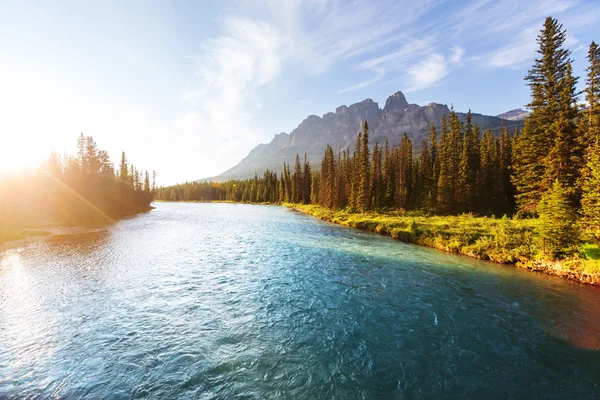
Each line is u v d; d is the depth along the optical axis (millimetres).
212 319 12320
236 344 10312
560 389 8172
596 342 10641
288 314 12891
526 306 13867
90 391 7832
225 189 193250
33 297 14773
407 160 81875
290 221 54906
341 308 13602
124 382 8211
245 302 14234
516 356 9773
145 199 105062
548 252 20359
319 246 28797
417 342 10617
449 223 39906
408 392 7980
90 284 16844
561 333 11328
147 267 20781
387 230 37031
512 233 26359
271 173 166500
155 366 8961
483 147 65125
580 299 14711
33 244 29562
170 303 14055
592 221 19938
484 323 12133
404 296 15164
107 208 69688
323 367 9031
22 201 50906
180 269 20250
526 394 7973
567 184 31484
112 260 22875
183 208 106438
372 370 8930
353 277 18422
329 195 80062
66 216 54281
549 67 36312
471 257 24016
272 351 9891
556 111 35656
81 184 68375
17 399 7500
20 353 9664
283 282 17391
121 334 10961
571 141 33219
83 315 12656
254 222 53000
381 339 10797
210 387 8039
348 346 10289
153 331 11211
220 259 23297
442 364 9297
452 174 58156
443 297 15039
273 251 26453
